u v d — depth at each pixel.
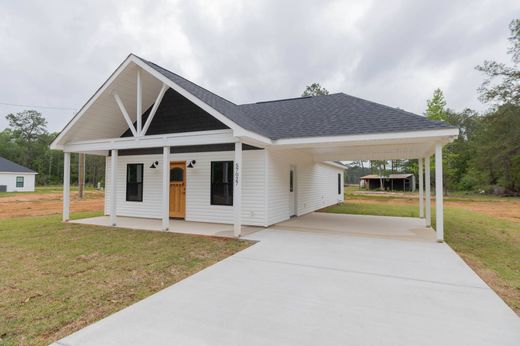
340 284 3.89
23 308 3.09
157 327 2.71
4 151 50.88
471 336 2.57
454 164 33.06
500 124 24.91
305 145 7.89
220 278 4.11
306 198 12.67
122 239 6.72
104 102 8.70
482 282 4.00
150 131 10.20
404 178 42.47
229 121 6.73
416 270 4.51
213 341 2.47
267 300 3.35
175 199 10.03
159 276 4.20
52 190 33.81
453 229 8.67
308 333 2.61
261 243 6.38
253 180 8.71
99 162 51.41
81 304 3.21
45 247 5.89
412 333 2.62
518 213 14.26
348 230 8.12
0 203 17.20
